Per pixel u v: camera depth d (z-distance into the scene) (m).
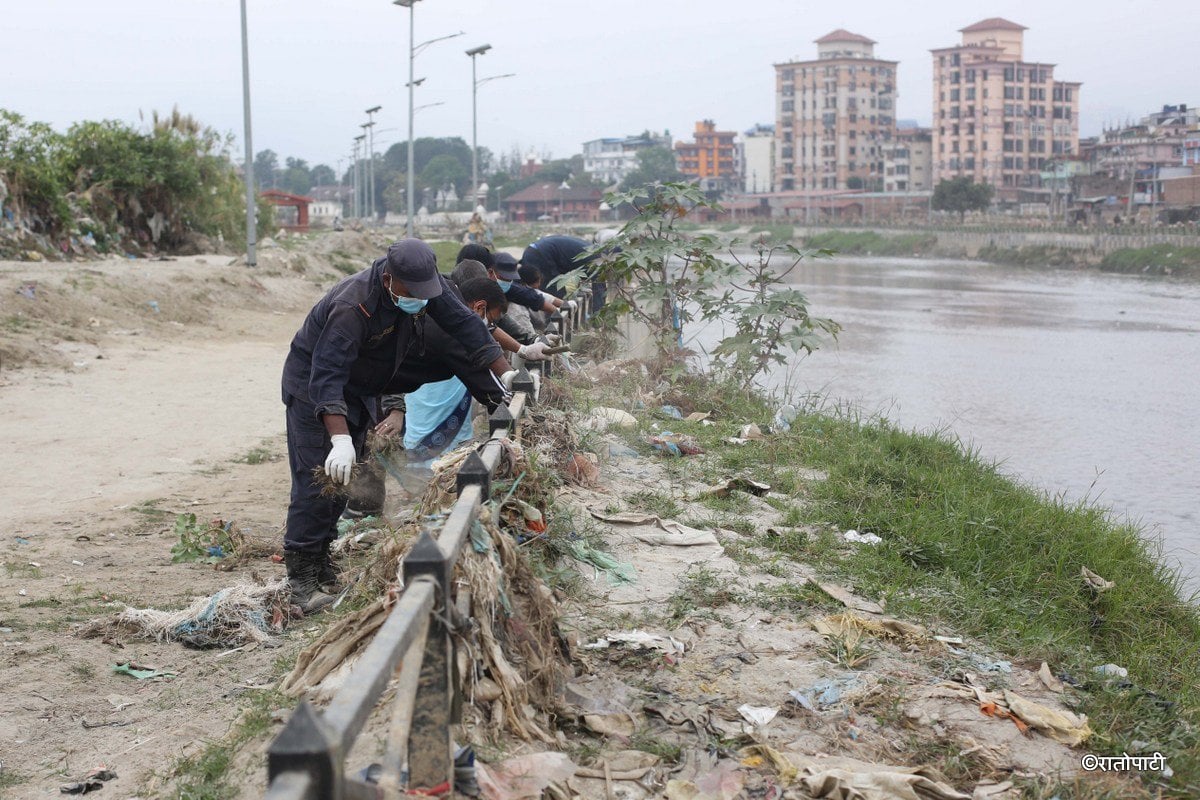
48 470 8.08
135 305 16.95
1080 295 38.88
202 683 4.27
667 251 10.56
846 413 12.41
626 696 3.99
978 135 114.12
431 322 5.32
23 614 5.02
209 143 32.00
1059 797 3.60
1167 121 101.44
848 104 121.44
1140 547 8.04
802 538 6.19
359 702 2.21
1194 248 52.19
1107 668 5.09
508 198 133.75
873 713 4.08
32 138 23.09
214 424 10.13
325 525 5.03
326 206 146.50
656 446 8.15
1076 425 14.41
